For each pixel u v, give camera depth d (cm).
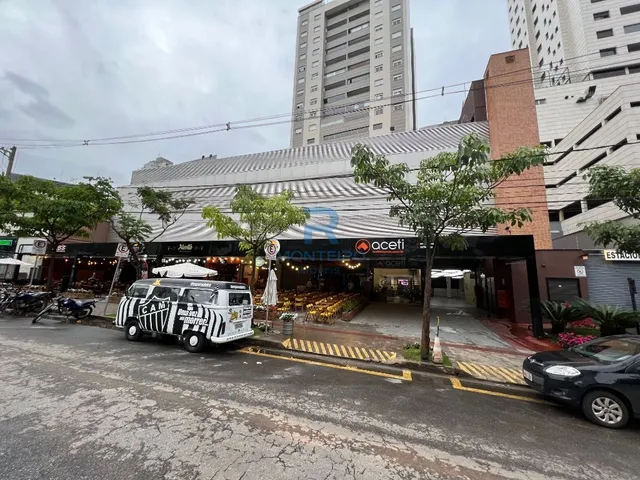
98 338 884
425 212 734
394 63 5406
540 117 3375
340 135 5559
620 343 543
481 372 692
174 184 2834
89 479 282
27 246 2262
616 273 1258
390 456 348
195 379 576
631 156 1922
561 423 462
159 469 301
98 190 1284
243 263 1928
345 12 6266
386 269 2469
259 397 503
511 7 6581
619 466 351
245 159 3064
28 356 665
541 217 1492
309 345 871
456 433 414
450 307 1875
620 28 3975
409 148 2241
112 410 426
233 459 324
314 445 363
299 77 6362
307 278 2367
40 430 365
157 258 1559
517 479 317
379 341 948
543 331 1098
